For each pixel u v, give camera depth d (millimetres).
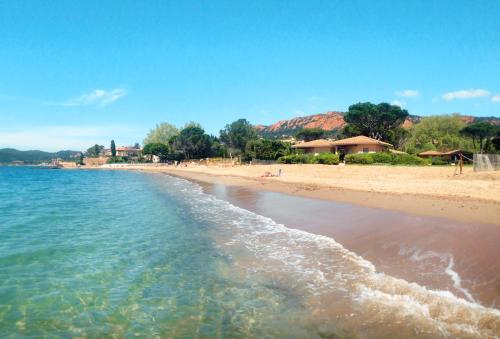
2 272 9570
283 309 6844
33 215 19609
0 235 14242
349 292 7352
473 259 8398
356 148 60844
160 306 7312
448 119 74938
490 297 6484
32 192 36250
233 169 67750
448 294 6777
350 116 81125
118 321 6711
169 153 120625
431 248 9641
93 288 8391
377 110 78250
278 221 16109
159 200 26859
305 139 101062
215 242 12500
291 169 50344
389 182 28375
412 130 83500
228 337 5949
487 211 13797
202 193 31609
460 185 22422
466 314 6008
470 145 66875
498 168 32219
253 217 17547
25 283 8750
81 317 6902
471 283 7129
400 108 80312
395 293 7086
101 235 14109
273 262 9805
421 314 6152
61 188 42000
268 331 6059
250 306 7086
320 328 6004
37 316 6969
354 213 16062
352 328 5902
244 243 12164
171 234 14102
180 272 9367
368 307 6586
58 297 7883
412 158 48406
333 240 11852
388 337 5527
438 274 7785
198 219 17438
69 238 13617
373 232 12180
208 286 8289
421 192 20922
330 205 19094
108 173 98875
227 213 19219
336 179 35656
